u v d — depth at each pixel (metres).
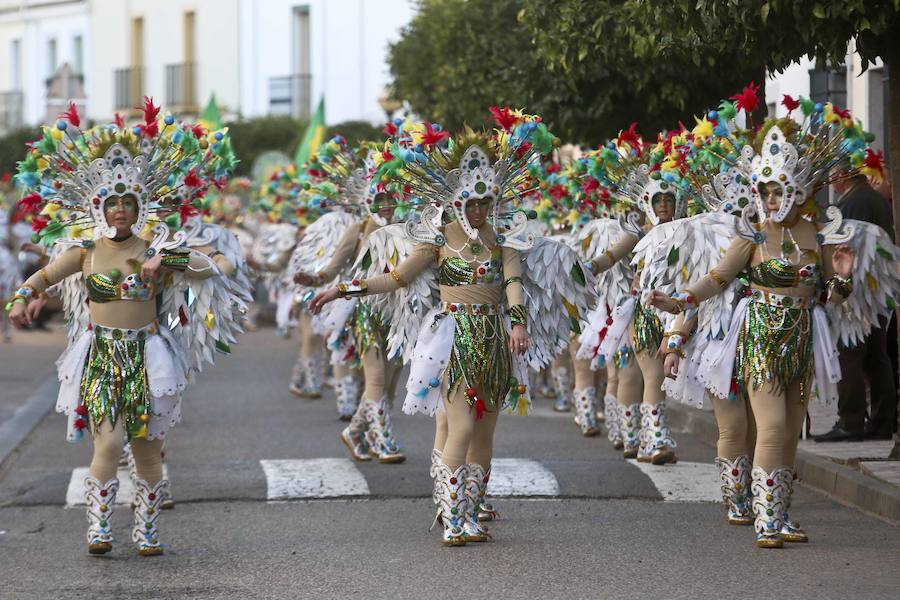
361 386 25.20
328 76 65.44
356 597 12.16
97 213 13.63
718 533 14.44
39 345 40.22
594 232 19.42
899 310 17.09
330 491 16.89
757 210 13.79
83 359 13.77
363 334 18.66
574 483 17.02
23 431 23.20
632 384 18.98
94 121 70.44
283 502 16.45
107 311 13.67
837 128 13.61
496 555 13.58
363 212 19.73
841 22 15.15
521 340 13.79
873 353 19.16
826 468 16.88
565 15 22.62
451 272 14.05
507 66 30.78
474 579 12.68
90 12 76.44
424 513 15.72
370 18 63.81
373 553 13.78
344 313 19.16
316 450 20.39
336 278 19.39
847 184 19.58
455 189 13.91
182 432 22.59
